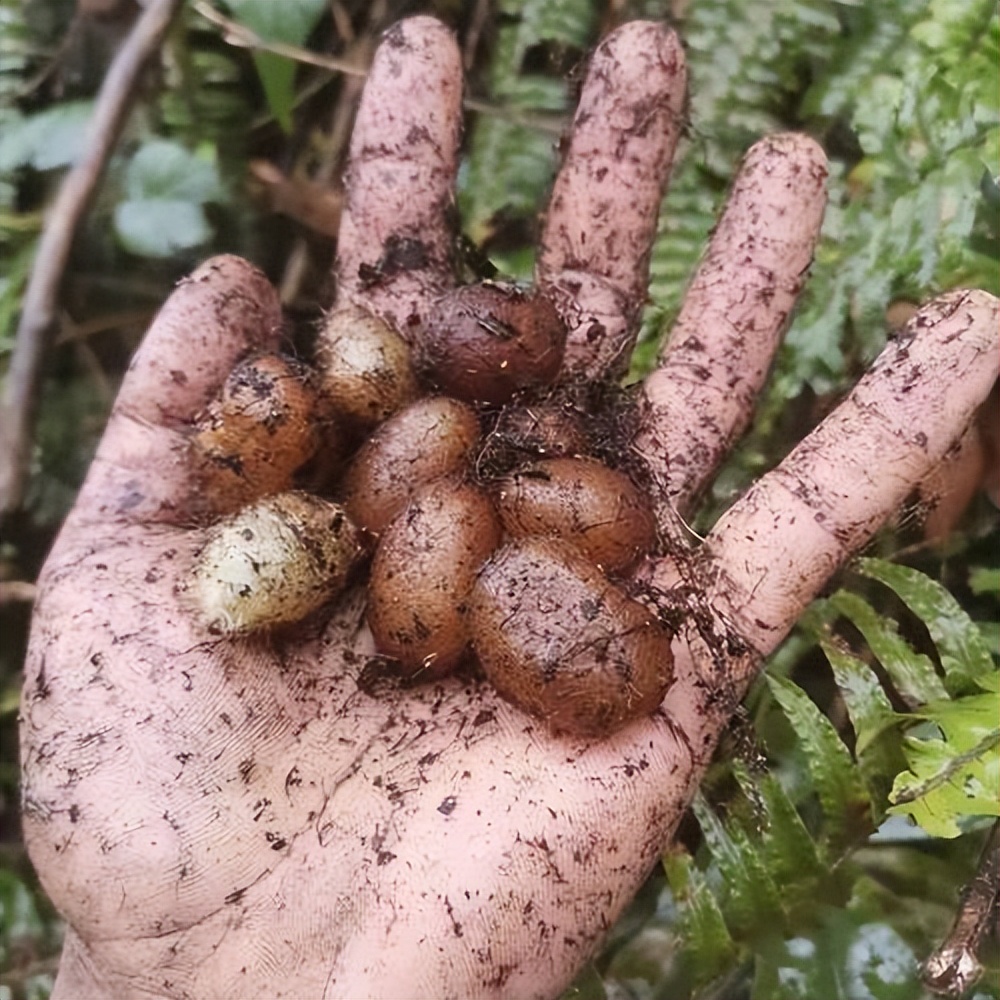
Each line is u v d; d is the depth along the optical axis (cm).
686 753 16
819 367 22
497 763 16
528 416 18
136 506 17
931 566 22
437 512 16
